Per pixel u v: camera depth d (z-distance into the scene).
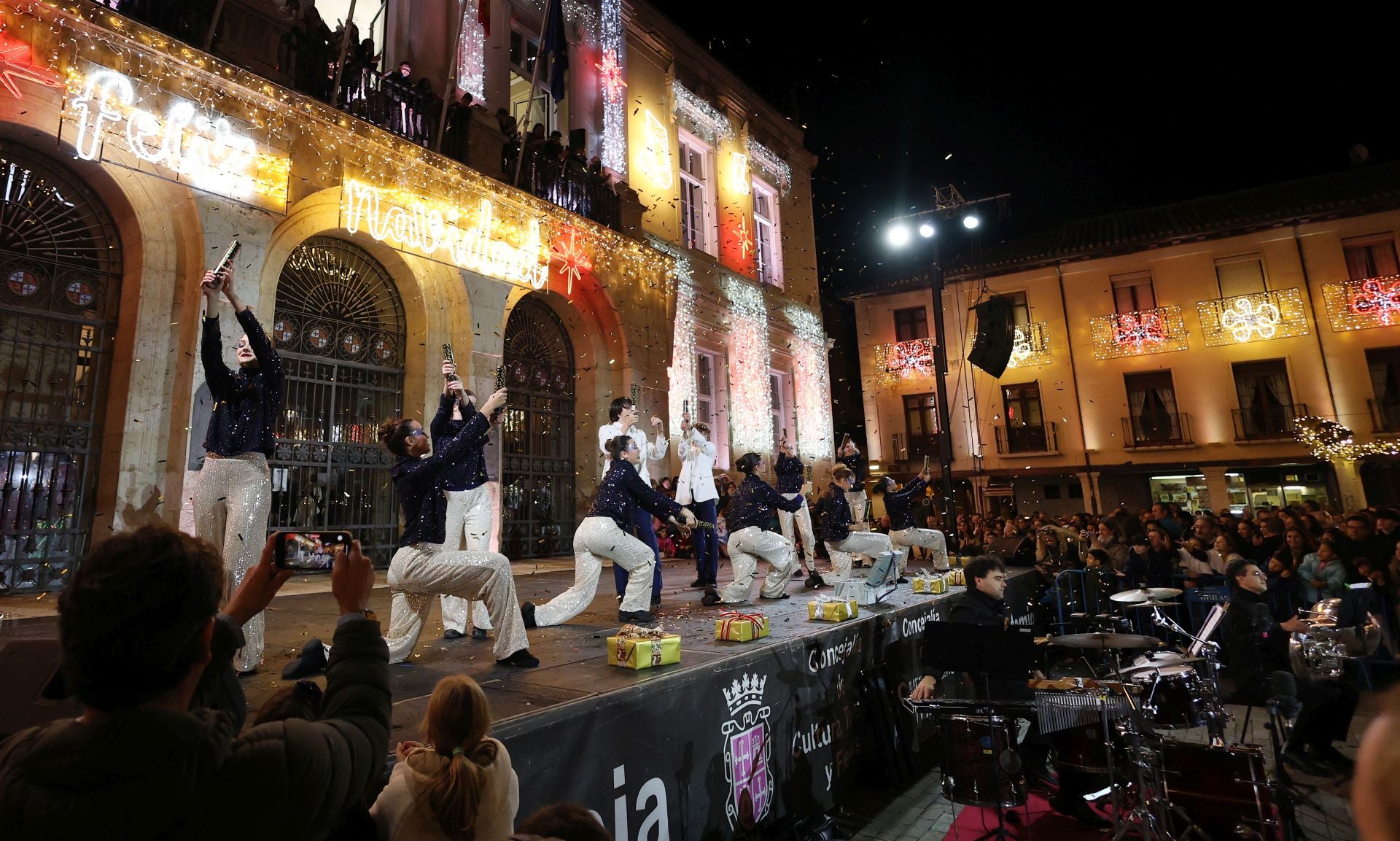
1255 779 3.75
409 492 4.08
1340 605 6.23
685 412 9.03
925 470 10.69
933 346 24.94
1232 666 6.19
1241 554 9.16
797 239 20.80
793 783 4.43
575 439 12.95
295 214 8.61
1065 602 9.70
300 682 1.79
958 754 4.07
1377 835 0.79
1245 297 21.38
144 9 7.46
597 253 12.79
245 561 3.69
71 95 6.84
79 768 1.08
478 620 4.89
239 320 3.83
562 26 12.12
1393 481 19.48
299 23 8.77
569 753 2.94
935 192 13.31
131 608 1.14
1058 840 4.46
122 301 7.59
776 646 4.51
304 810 1.23
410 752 2.19
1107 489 22.81
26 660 1.83
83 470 7.21
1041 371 23.56
